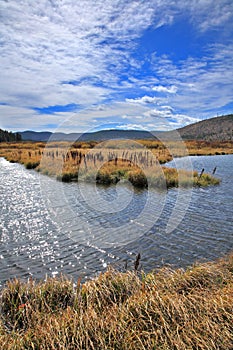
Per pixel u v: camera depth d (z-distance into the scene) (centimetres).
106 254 659
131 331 339
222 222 884
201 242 721
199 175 1694
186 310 366
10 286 462
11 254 659
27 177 1888
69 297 445
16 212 1016
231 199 1207
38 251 678
